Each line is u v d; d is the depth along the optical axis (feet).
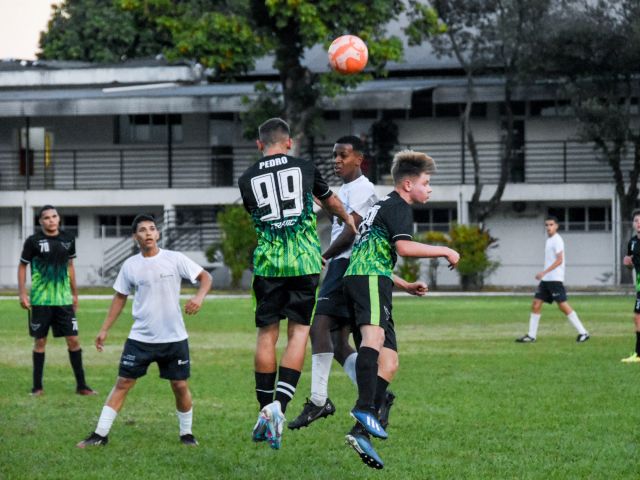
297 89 380.78
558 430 83.92
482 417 90.22
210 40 362.94
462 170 403.34
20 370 130.31
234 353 148.77
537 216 410.93
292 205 74.90
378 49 359.66
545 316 227.61
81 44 547.49
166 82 459.32
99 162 446.19
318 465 71.61
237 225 369.71
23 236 426.10
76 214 440.86
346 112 429.79
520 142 419.95
